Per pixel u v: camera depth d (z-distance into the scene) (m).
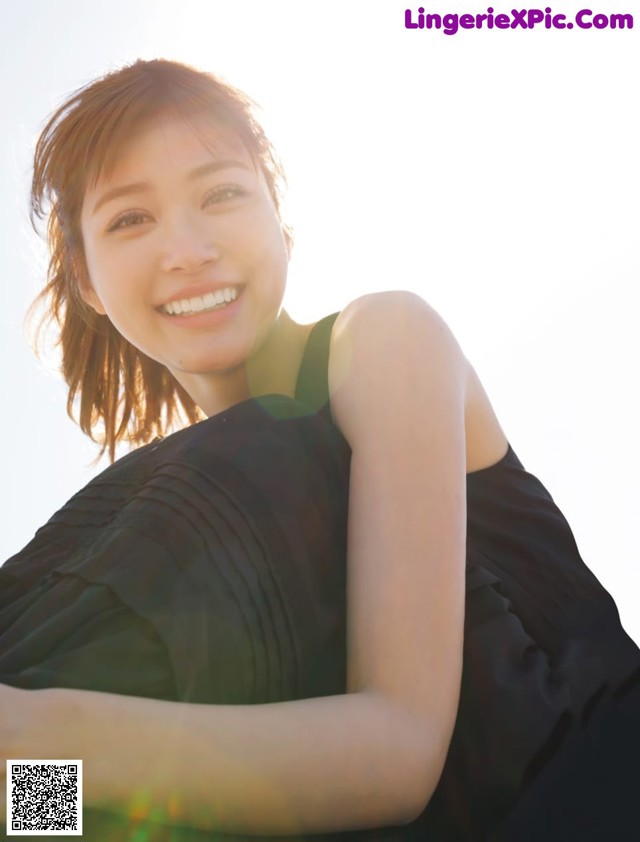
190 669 1.38
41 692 1.31
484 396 1.93
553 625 1.72
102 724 1.30
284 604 1.47
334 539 1.59
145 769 1.29
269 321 1.96
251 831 1.34
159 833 1.31
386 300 1.80
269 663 1.44
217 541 1.46
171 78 1.94
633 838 1.52
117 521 1.54
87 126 1.94
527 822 1.49
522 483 1.89
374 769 1.37
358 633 1.50
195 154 1.91
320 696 1.51
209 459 1.53
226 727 1.33
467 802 1.53
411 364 1.70
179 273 1.90
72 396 2.61
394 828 1.45
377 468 1.61
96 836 1.31
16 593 1.69
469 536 1.81
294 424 1.64
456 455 1.64
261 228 1.94
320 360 1.88
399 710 1.43
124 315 1.98
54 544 1.73
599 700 1.60
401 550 1.53
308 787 1.34
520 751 1.49
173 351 1.97
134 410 2.58
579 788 1.53
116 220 1.93
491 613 1.62
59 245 2.45
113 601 1.43
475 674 1.56
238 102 1.97
